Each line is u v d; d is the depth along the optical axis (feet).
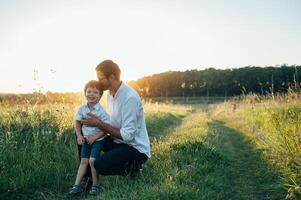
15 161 20.44
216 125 59.72
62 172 21.18
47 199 18.26
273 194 18.60
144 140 20.26
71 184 20.48
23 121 25.93
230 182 20.86
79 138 19.43
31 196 18.48
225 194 18.58
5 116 28.71
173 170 20.13
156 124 50.42
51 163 21.16
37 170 20.06
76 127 19.84
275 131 30.48
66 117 29.94
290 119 30.71
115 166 19.24
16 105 32.40
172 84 346.74
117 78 19.58
